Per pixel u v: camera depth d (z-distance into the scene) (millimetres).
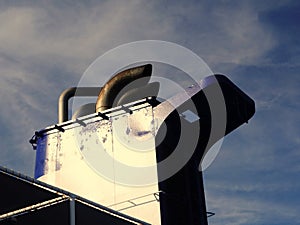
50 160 32312
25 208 12328
